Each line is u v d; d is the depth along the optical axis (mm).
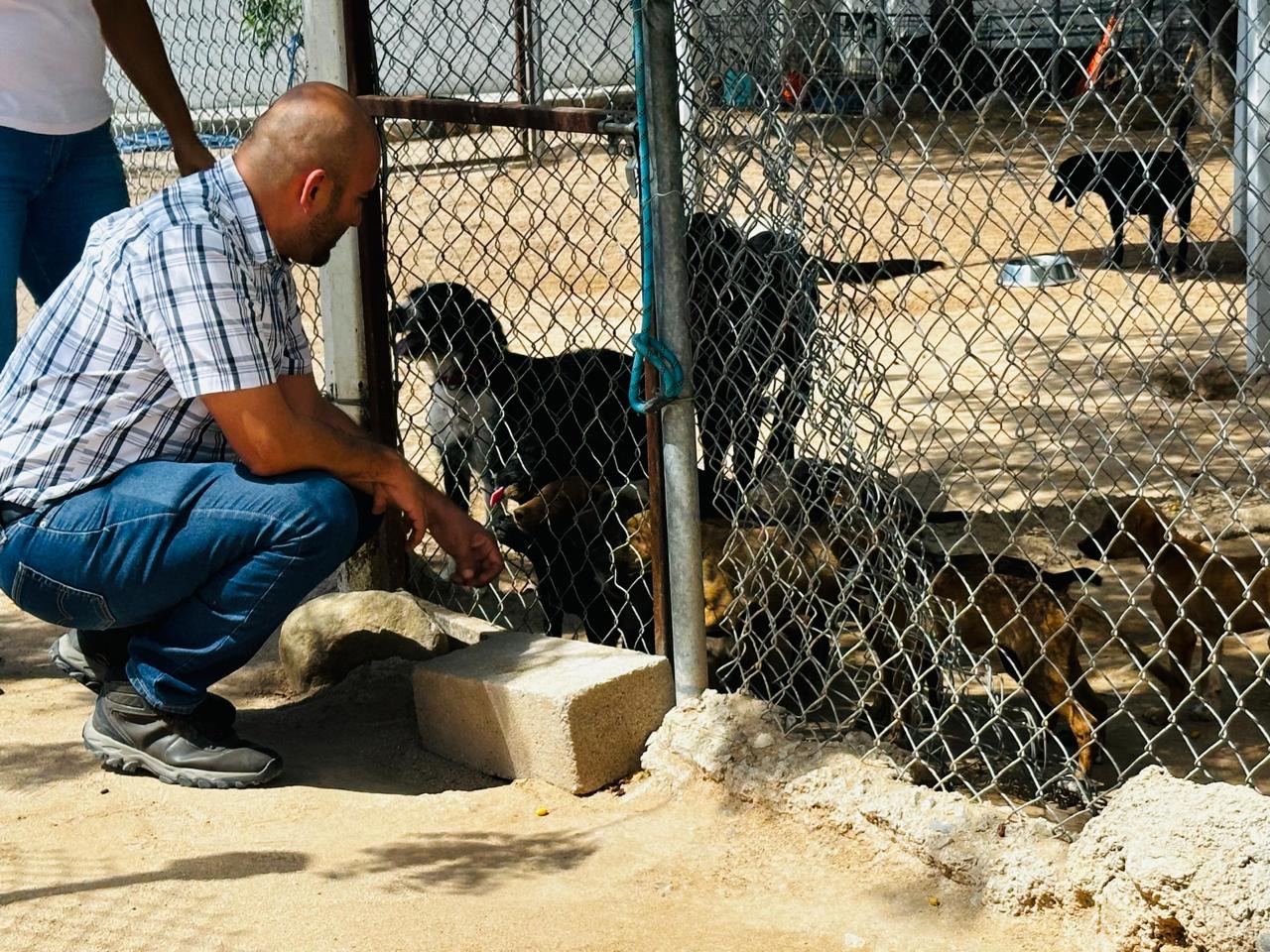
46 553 3287
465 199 11914
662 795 3332
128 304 3213
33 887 2918
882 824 2969
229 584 3287
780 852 3049
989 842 2836
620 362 5000
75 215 4402
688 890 2914
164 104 4418
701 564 3473
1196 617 3797
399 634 4086
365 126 3297
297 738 3783
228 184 3283
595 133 3471
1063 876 2701
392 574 4355
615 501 3922
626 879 2959
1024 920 2730
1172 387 6996
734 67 3324
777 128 3254
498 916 2785
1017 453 6234
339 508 3264
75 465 3283
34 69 4098
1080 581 3414
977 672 3578
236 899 2859
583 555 4090
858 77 3115
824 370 3490
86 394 3271
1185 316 8016
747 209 3510
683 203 3328
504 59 8891
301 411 3479
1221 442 3104
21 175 4137
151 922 2770
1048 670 3365
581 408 4973
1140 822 2596
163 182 8773
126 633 3547
